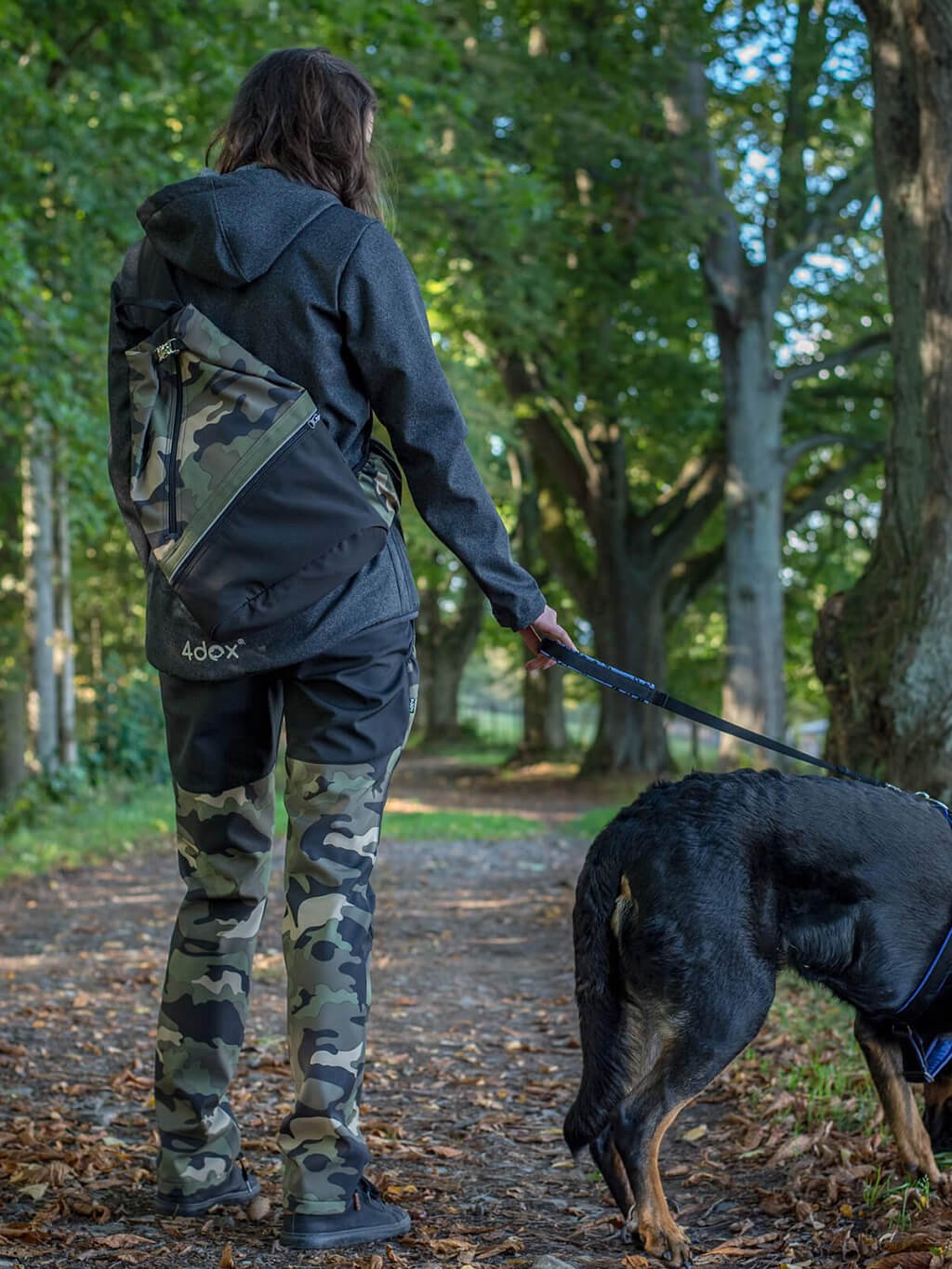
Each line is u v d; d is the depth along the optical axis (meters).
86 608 29.19
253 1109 4.11
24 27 11.48
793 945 3.02
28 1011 5.55
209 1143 3.02
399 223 15.77
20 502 18.88
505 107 17.20
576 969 3.04
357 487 2.71
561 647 3.01
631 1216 2.94
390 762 2.87
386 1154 3.69
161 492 2.67
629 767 24.23
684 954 2.89
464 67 16.98
